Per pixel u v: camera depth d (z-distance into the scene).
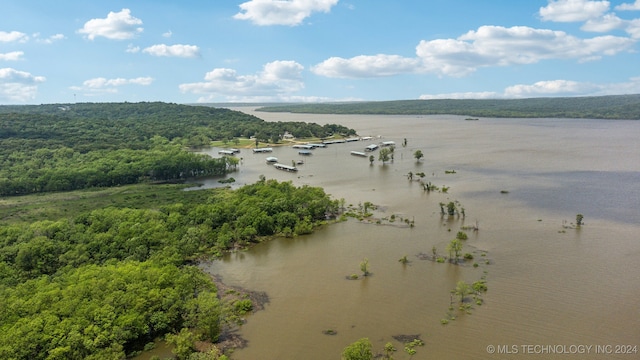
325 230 161.50
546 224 156.88
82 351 84.31
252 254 141.38
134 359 88.88
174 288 104.12
